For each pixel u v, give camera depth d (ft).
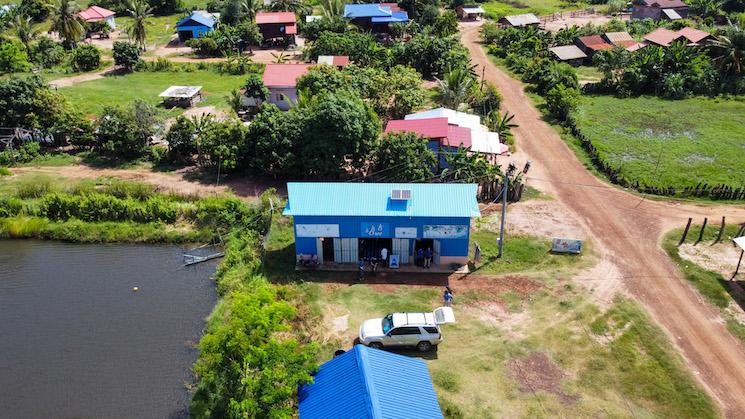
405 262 133.80
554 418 92.58
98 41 341.41
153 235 148.36
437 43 276.00
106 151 193.16
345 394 82.48
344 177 168.96
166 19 394.52
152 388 99.96
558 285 126.00
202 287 128.98
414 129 176.65
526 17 367.45
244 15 351.46
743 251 124.47
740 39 252.62
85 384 101.09
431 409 83.35
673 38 295.69
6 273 135.03
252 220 149.18
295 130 165.48
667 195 166.30
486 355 105.81
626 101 246.06
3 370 104.47
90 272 135.23
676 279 128.16
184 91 233.76
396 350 107.14
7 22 347.56
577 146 201.46
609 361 104.53
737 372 102.27
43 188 166.61
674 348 107.76
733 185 170.09
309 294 122.52
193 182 173.99
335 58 261.44
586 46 306.55
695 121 222.28
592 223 151.33
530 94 255.91
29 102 196.85
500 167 169.68
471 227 148.56
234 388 90.27
